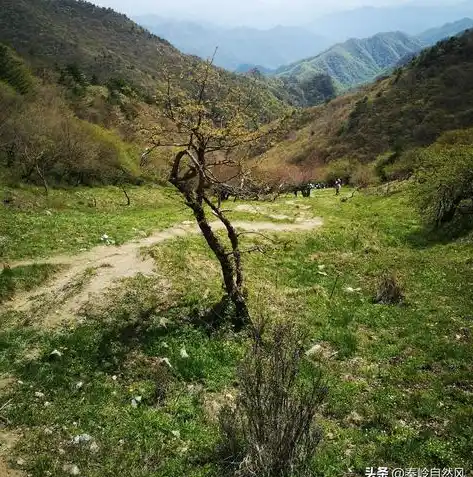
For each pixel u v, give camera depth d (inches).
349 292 794.2
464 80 5211.6
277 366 339.0
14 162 1763.0
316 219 1521.9
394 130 4874.5
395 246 1186.0
